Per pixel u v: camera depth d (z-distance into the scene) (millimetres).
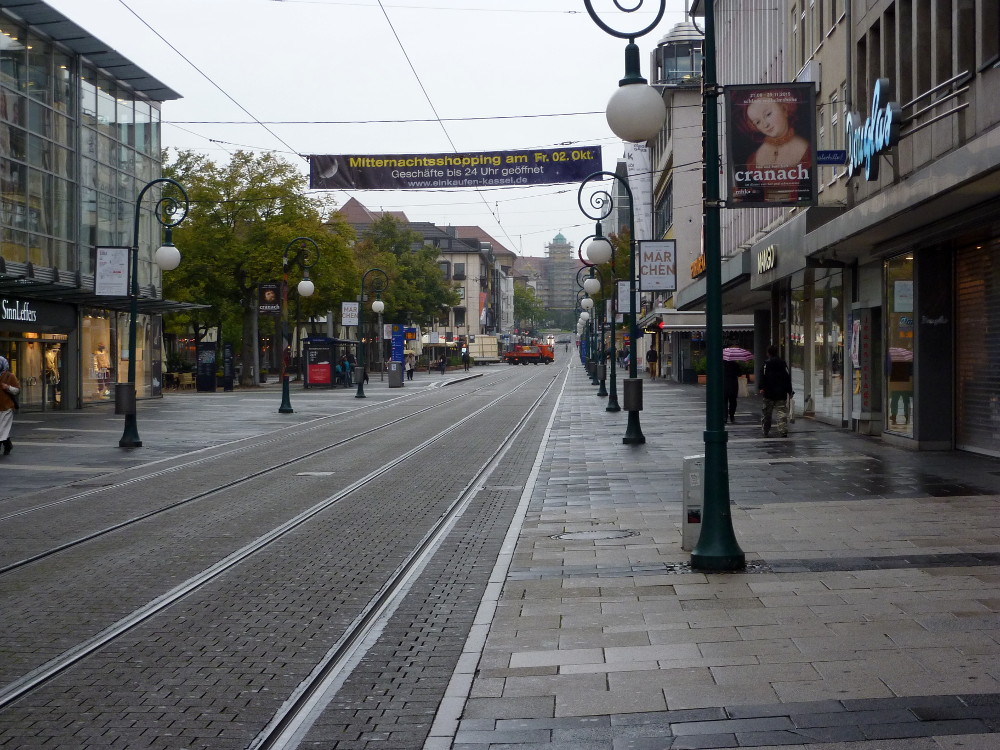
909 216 16312
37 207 34938
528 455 21562
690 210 67125
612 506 13859
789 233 25984
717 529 9492
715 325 9500
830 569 9234
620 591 8789
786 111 10477
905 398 19922
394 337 70312
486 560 10586
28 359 36281
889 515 12062
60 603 8992
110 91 40719
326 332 95812
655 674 6438
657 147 83312
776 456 18859
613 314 35875
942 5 17312
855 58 23281
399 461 20797
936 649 6652
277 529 12648
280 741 5594
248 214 57312
